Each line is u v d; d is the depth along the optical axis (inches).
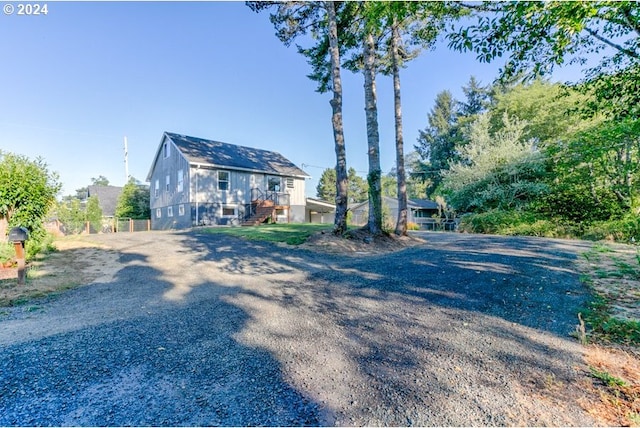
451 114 1617.9
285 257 316.2
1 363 99.9
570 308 149.5
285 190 913.5
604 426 69.4
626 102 187.5
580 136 579.8
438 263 263.4
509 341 116.4
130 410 76.6
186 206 729.0
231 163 787.4
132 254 341.4
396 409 77.7
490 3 133.8
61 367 97.9
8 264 248.5
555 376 91.4
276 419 73.9
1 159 262.2
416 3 144.6
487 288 186.1
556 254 303.3
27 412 75.1
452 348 112.1
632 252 296.0
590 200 631.8
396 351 110.9
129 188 1039.0
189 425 71.3
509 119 874.8
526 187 712.4
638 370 93.2
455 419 73.2
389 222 599.8
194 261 301.3
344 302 169.3
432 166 1562.5
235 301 174.9
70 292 195.2
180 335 125.6
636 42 153.7
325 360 104.6
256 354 108.9
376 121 425.7
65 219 739.4
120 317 147.9
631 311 141.3
